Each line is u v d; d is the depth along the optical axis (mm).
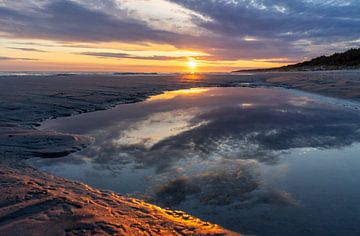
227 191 4203
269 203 3824
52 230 2814
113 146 6637
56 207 3365
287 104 12727
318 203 3805
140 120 9648
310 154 5785
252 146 6379
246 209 3686
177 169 5117
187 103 13781
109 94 16672
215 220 3436
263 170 4980
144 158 5758
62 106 12055
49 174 4977
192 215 3566
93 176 4926
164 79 35344
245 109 11438
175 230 3076
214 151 6082
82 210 3340
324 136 7051
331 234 3123
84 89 18844
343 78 25859
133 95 16844
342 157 5582
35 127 8695
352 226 3268
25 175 4766
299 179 4582
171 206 3807
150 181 4660
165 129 8203
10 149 6160
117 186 4508
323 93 16438
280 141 6711
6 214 3119
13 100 12867
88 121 9562
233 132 7633
